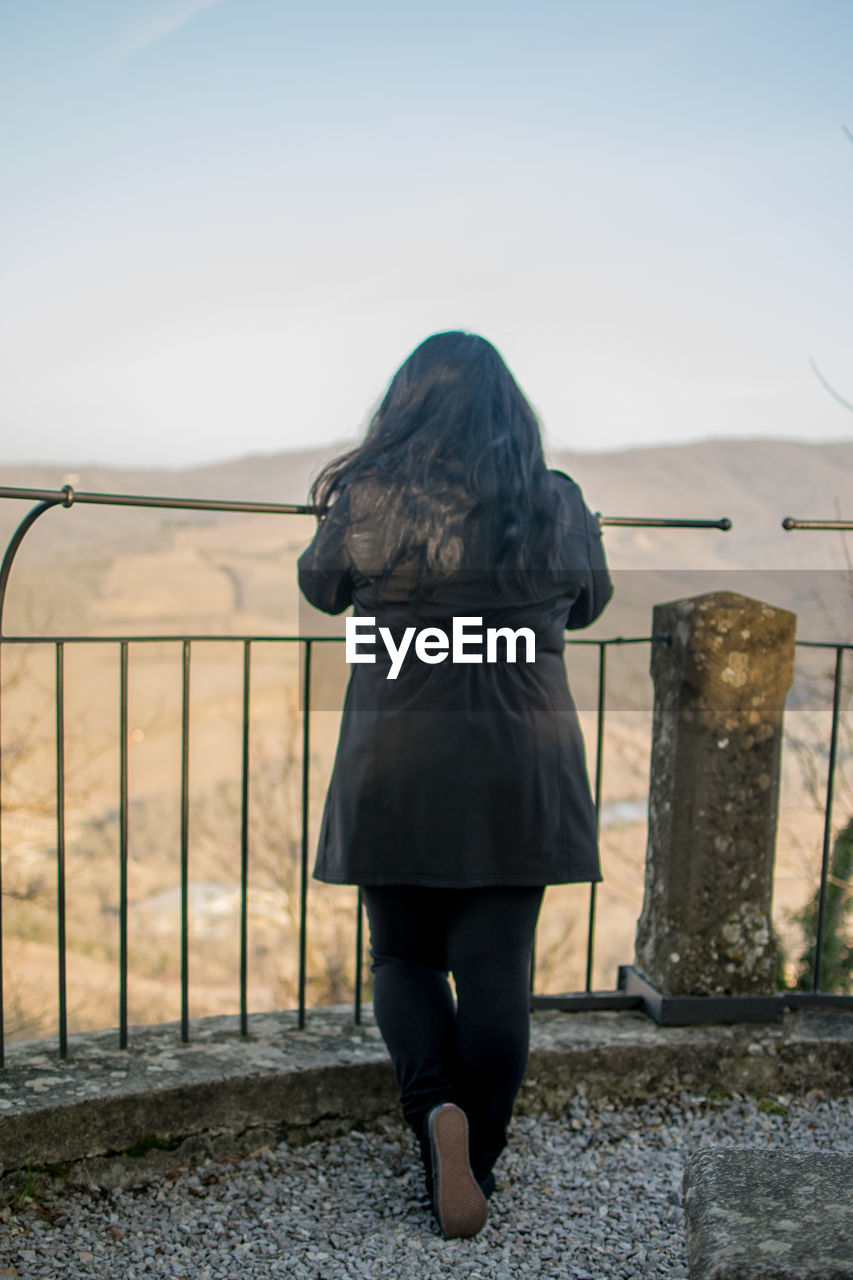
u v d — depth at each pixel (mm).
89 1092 1896
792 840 6523
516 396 1765
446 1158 1661
